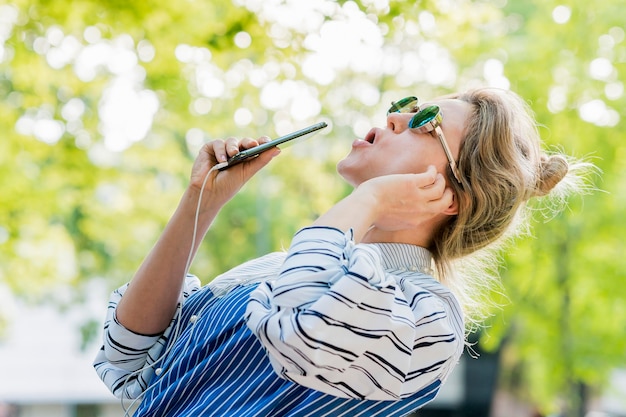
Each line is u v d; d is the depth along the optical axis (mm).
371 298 1813
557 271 9109
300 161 11445
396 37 6691
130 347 2250
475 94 2287
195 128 8602
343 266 1870
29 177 8562
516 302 9305
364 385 1880
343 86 8789
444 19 6551
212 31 6352
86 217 10484
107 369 2346
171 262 2229
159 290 2229
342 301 1790
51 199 8711
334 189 11273
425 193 2078
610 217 8727
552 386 11102
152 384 2176
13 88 7918
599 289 9273
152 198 10211
